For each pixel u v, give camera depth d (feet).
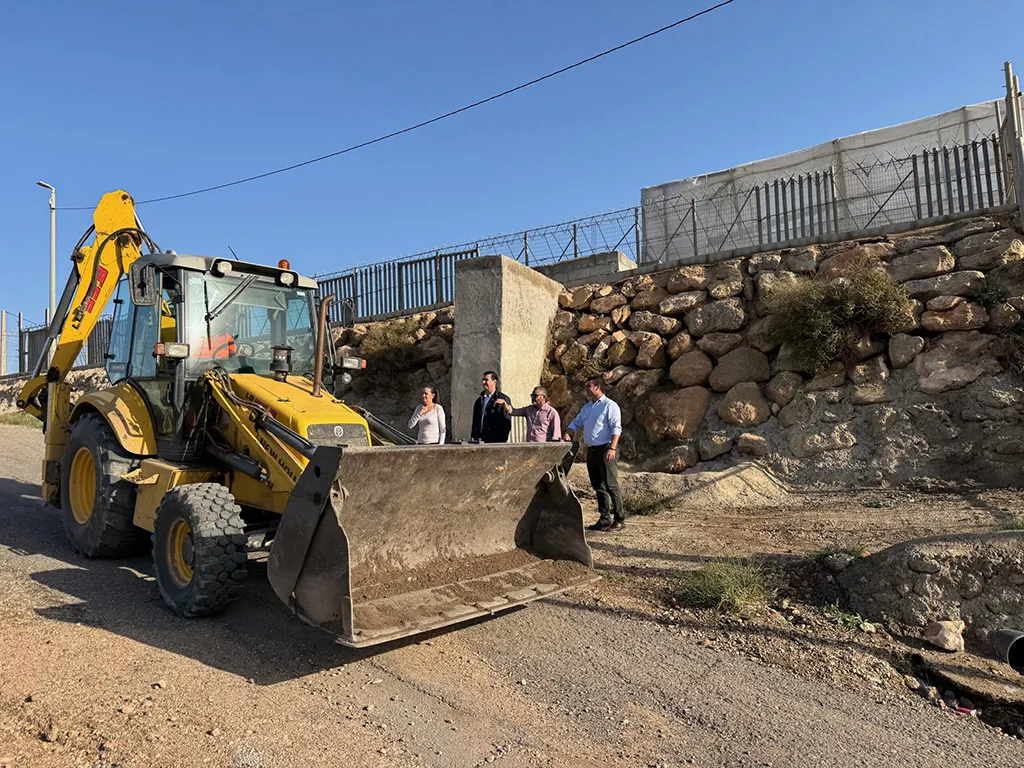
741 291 36.58
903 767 11.53
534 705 13.25
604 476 25.95
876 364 31.50
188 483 18.67
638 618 17.58
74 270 26.25
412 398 46.55
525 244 48.55
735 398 34.14
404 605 14.51
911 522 23.56
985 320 29.84
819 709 13.38
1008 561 16.65
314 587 13.47
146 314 22.16
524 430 38.27
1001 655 15.08
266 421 17.63
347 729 11.91
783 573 19.86
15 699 12.14
